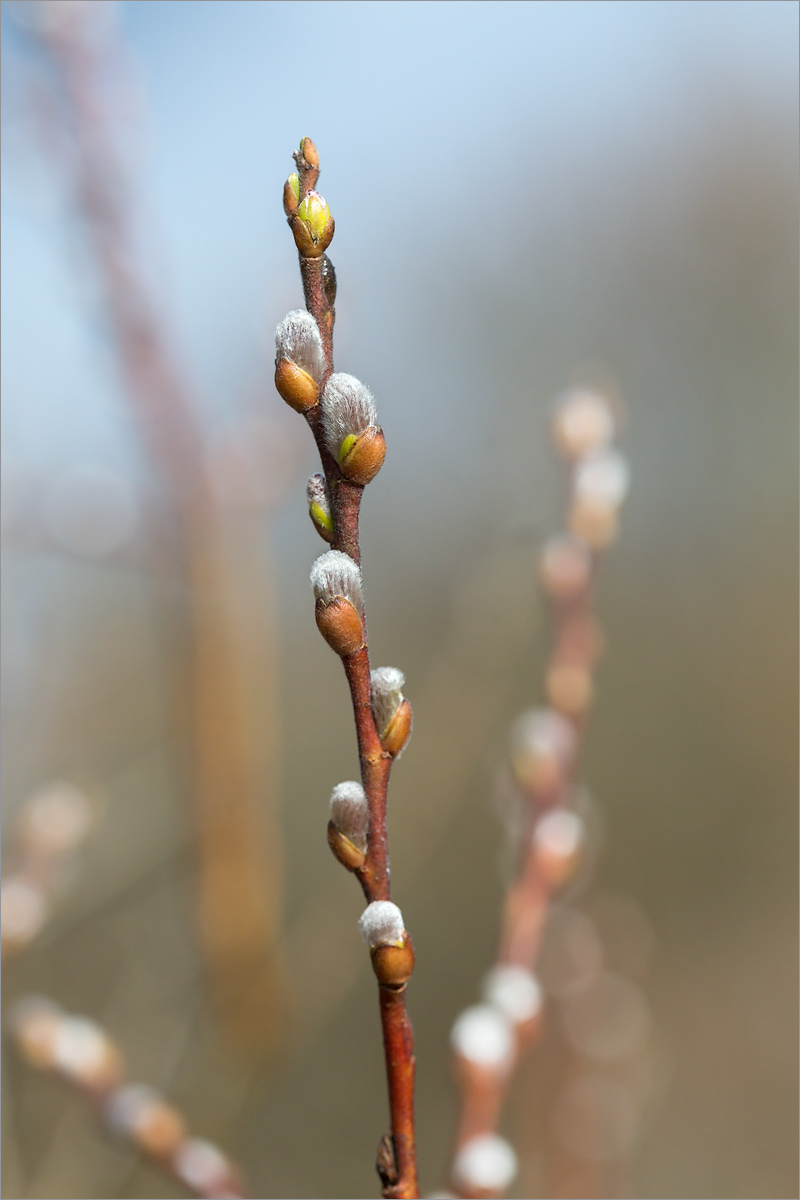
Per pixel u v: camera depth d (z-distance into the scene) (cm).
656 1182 108
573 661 53
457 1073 45
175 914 93
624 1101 68
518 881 48
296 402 37
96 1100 48
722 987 128
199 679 87
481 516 145
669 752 153
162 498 85
